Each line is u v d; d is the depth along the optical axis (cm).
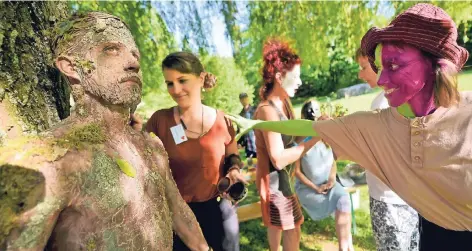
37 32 144
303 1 698
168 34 658
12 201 90
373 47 144
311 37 709
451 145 132
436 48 128
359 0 698
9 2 134
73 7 569
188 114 224
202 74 226
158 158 131
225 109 1104
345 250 324
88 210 99
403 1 702
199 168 222
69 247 98
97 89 108
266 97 247
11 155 93
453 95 131
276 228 259
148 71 654
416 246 223
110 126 112
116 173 105
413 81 132
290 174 260
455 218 139
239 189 222
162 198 122
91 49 108
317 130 172
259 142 246
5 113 129
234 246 240
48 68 148
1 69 131
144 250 109
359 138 158
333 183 328
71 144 100
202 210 230
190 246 145
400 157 146
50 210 93
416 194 145
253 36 730
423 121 137
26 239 90
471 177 129
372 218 233
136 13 615
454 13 723
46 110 146
